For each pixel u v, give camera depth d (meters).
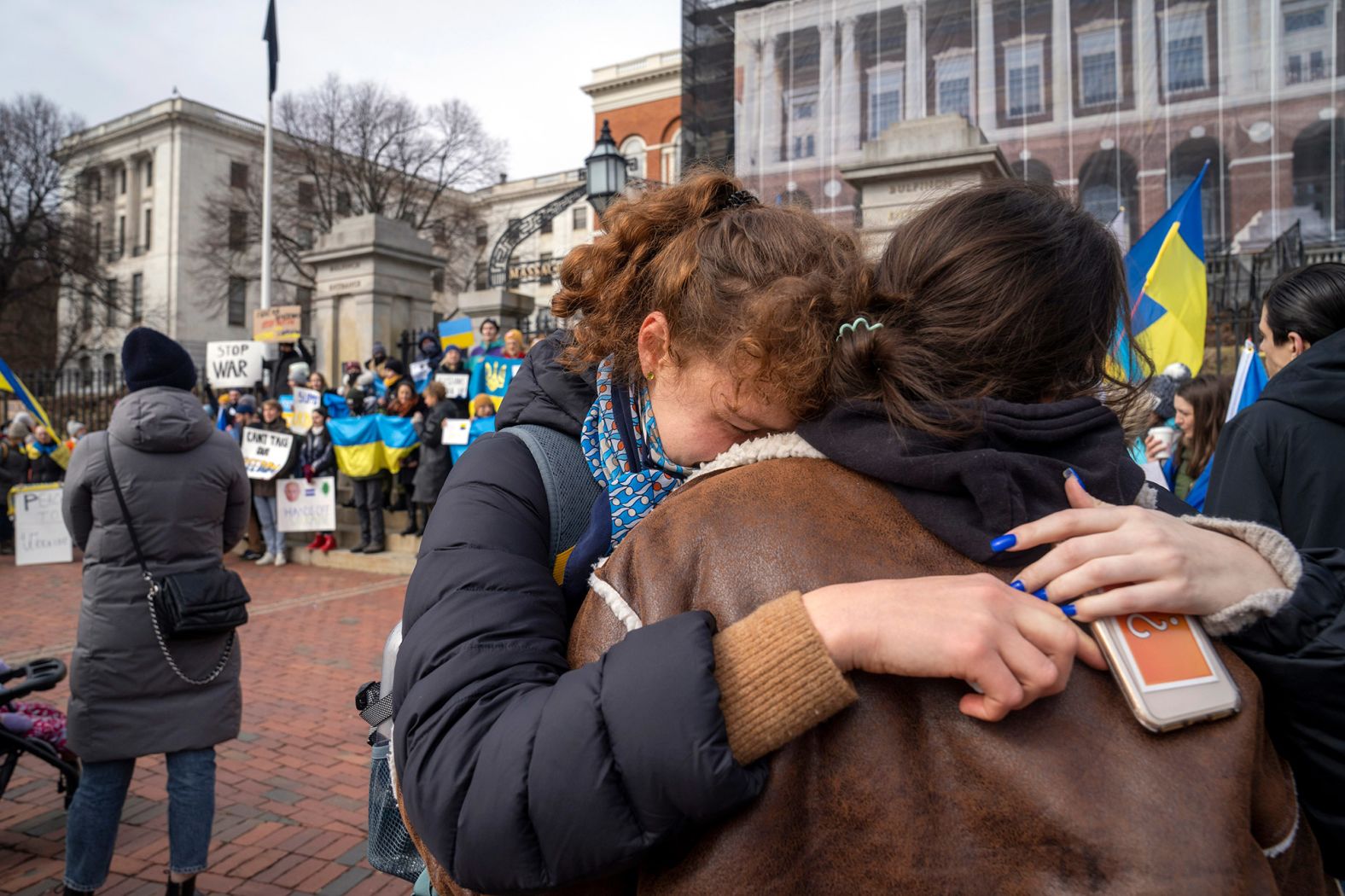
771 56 16.64
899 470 0.73
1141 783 0.61
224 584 2.69
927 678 0.68
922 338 0.79
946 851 0.63
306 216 35.22
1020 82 14.88
